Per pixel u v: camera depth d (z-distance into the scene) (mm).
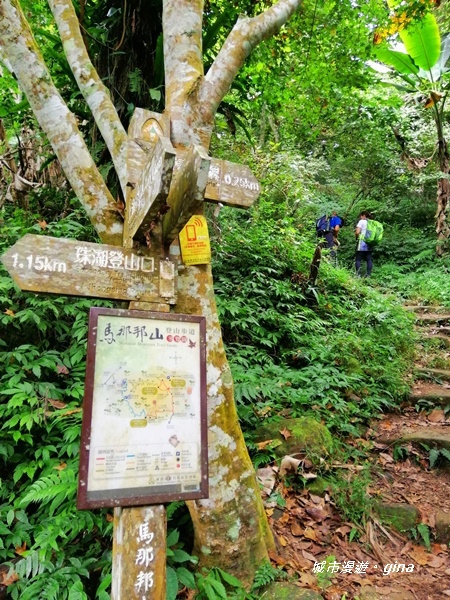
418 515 2514
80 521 1888
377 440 3303
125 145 1804
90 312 1306
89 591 1833
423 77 9047
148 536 1296
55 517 1940
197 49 2125
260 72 5059
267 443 2729
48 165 4629
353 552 2238
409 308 6707
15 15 1836
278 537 2207
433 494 2758
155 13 3834
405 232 11398
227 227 5223
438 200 9383
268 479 2500
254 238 5152
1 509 2078
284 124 9555
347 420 3295
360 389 3791
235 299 4242
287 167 7469
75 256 1437
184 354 1407
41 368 2740
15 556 1963
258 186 2127
